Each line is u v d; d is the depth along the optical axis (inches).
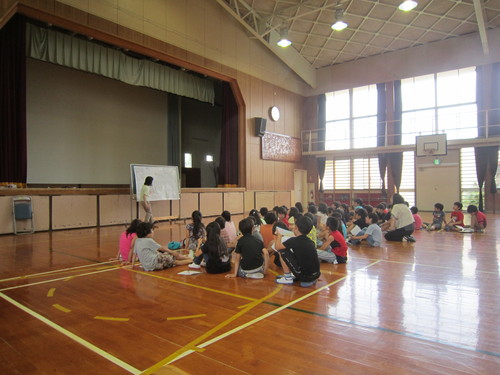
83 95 451.2
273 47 514.3
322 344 86.3
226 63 485.4
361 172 620.7
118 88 490.0
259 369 74.4
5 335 93.0
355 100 624.1
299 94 645.3
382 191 593.9
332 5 402.6
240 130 520.7
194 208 437.1
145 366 76.2
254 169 536.1
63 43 353.4
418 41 536.7
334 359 78.6
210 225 165.5
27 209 296.0
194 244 194.4
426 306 114.0
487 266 172.4
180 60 423.8
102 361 78.6
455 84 538.9
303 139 660.1
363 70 601.6
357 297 123.9
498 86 499.2
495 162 508.1
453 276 152.9
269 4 443.5
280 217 218.7
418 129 567.5
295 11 455.5
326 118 650.8
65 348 85.3
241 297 124.5
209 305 116.0
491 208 514.3
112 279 149.7
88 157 454.9
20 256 199.0
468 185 534.6
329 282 143.9
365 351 82.4
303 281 137.3
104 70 387.5
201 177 616.4
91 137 458.6
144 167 373.1
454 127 539.2
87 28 332.5
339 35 516.4
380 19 466.9
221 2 431.8
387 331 94.1
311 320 102.3
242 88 513.3
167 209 406.0
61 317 105.8
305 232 139.1
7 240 259.6
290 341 88.1
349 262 183.2
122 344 87.2
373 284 140.6
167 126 553.9
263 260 154.8
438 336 90.8
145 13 379.2
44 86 414.6
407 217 251.6
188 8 429.4
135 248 170.2
